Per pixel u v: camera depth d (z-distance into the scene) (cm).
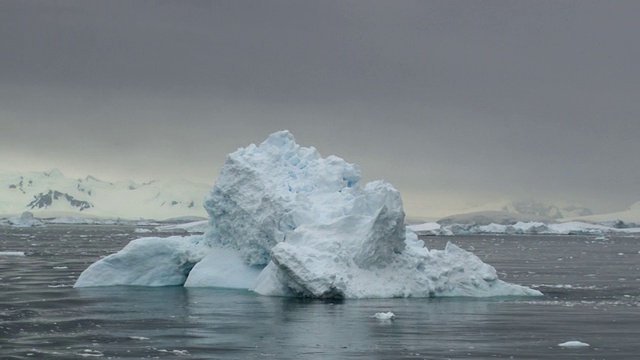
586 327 5897
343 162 8338
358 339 5375
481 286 7625
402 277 7381
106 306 6888
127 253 8475
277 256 7150
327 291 7056
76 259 13488
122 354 4916
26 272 10475
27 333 5641
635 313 6600
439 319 6188
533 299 7500
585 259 15612
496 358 4819
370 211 7450
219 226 8375
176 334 5572
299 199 7719
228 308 6706
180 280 8481
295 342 5272
